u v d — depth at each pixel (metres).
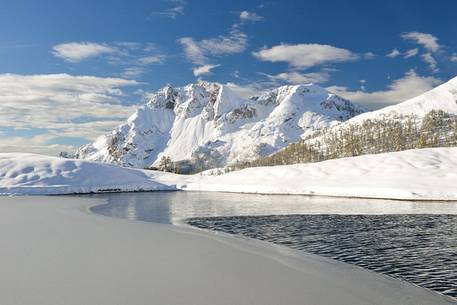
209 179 106.81
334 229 27.56
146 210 42.72
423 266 16.41
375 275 14.69
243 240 21.98
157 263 15.48
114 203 52.75
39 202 51.75
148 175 123.31
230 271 14.47
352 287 12.87
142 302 10.84
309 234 25.30
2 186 78.88
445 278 14.51
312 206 46.44
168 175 125.06
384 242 22.17
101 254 16.92
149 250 18.03
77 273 13.68
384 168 80.94
